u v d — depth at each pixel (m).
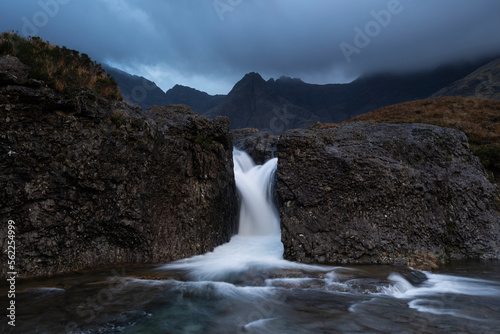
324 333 5.40
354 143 14.26
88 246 10.42
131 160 11.00
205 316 6.25
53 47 11.68
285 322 5.93
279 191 12.47
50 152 9.60
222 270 9.81
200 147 13.33
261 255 12.28
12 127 9.02
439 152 14.83
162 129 12.57
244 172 21.81
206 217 13.02
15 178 9.07
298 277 8.91
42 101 9.55
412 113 33.56
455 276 9.46
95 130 10.58
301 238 11.45
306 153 12.81
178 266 10.48
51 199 9.64
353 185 11.92
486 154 18.66
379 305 6.85
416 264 10.55
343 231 11.41
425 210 12.39
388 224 11.62
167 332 5.50
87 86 11.09
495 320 5.98
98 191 10.41
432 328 5.58
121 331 5.50
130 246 11.06
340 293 7.66
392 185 12.01
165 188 11.91
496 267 10.62
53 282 8.53
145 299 7.24
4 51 9.66
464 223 12.80
